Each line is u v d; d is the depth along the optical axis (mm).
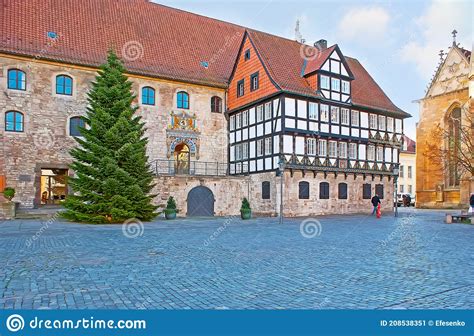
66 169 28422
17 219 23125
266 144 29281
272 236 15688
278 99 28266
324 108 29922
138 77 30844
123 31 33156
